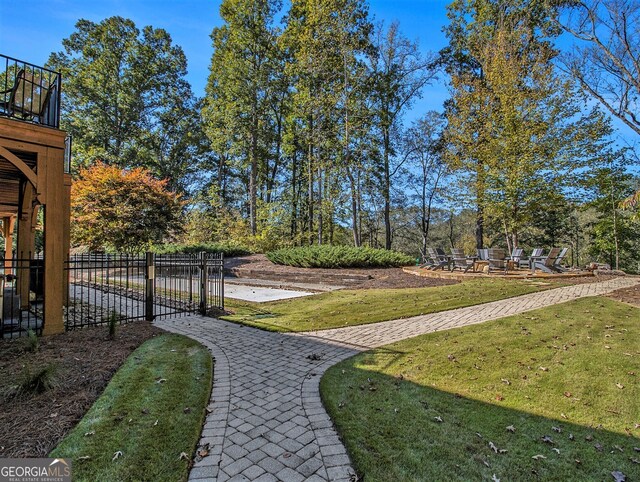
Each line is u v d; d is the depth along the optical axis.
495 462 2.37
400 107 21.27
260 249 19.69
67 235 7.34
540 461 2.39
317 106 16.92
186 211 25.38
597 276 10.65
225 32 21.66
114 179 14.87
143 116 26.94
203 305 7.09
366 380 3.71
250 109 20.48
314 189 22.08
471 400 3.27
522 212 14.79
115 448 2.43
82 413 2.88
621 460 2.42
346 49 16.02
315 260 13.67
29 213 7.41
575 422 2.90
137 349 4.60
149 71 26.48
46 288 5.09
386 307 7.39
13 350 4.33
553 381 3.65
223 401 3.20
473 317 6.22
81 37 25.19
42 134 5.04
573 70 13.34
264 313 7.32
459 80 15.91
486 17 17.16
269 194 25.19
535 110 13.84
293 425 2.79
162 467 2.25
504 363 4.13
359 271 12.70
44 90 5.61
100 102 25.08
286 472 2.22
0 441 2.45
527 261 11.66
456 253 11.52
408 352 4.59
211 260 7.50
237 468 2.25
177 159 28.81
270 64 20.52
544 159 13.95
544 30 14.66
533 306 6.79
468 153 15.71
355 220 17.83
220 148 22.55
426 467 2.29
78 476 2.14
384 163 21.16
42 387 3.20
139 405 3.05
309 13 16.14
